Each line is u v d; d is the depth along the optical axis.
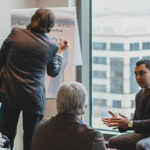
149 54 4.12
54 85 3.98
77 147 2.19
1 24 4.16
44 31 3.42
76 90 2.31
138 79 3.28
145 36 4.12
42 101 3.47
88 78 4.48
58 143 2.23
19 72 3.39
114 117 3.21
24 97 3.39
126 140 3.35
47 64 3.52
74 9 3.86
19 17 4.03
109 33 4.34
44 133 2.30
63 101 2.29
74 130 2.23
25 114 3.54
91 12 4.40
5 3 4.18
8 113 3.53
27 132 3.56
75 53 3.95
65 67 3.93
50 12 3.44
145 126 3.11
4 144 3.06
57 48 3.50
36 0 4.49
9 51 3.43
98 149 2.19
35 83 3.41
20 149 4.49
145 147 3.02
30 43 3.37
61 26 3.90
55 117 2.34
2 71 3.51
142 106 3.32
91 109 4.52
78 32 4.00
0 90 3.48
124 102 4.35
